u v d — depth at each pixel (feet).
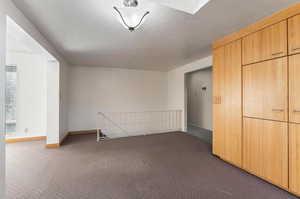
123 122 19.06
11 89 13.58
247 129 7.80
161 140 14.07
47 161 9.24
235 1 5.83
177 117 18.86
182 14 6.74
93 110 17.72
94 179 7.20
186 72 17.13
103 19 7.14
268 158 6.80
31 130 14.12
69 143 13.09
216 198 5.87
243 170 8.11
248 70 7.71
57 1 5.76
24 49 13.05
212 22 7.50
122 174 7.67
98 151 11.05
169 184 6.81
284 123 6.19
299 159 5.72
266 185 6.73
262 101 7.04
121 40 9.80
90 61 15.42
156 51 12.10
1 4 5.13
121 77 19.01
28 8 6.20
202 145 12.53
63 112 14.12
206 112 19.69
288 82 6.04
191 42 10.21
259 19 7.23
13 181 7.00
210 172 7.91
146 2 5.88
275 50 6.47
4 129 5.28
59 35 8.95
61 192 6.20
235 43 8.43
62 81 13.65
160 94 20.98
